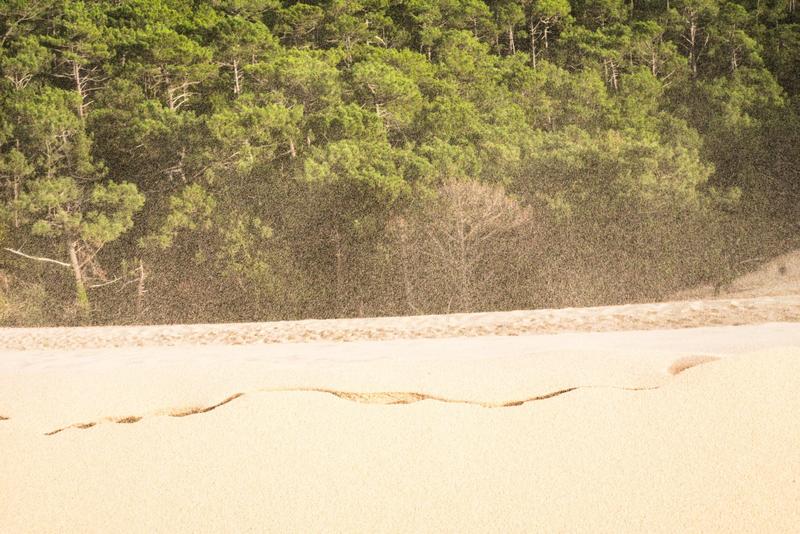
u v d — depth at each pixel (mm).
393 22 67312
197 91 51344
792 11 69500
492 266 37719
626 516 3041
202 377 5168
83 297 38688
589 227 38844
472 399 4344
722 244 40500
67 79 53031
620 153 41250
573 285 37719
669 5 70875
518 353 5402
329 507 3283
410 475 3523
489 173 40094
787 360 4535
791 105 56938
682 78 61312
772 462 3373
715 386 4215
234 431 4168
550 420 3986
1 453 4121
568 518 3068
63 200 38406
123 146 44188
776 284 37781
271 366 5449
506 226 37188
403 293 37375
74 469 3879
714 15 66875
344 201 37500
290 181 39750
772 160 50312
